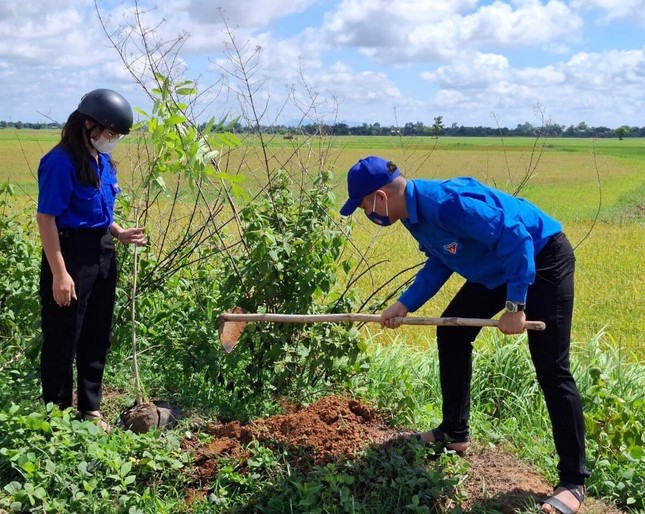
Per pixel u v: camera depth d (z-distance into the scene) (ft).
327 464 12.59
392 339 23.00
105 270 14.23
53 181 12.89
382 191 11.75
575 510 11.95
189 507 12.04
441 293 33.09
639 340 26.68
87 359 14.64
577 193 103.96
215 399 16.30
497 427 15.64
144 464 12.54
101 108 12.95
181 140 15.31
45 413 13.24
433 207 11.56
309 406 15.17
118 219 18.56
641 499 12.85
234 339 13.83
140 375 17.35
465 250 11.95
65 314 13.71
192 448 13.61
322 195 16.34
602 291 36.35
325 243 15.88
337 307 16.60
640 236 58.29
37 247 20.04
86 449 12.69
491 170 110.93
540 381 12.16
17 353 17.65
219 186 18.02
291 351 16.03
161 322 18.39
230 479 12.38
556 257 11.85
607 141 450.71
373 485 12.43
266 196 16.92
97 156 13.76
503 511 12.11
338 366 16.06
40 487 11.55
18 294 17.89
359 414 15.17
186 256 18.90
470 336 13.32
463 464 13.00
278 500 11.93
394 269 35.27
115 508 11.68
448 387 13.61
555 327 11.79
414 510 11.89
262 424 14.40
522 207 11.99
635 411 15.42
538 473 13.62
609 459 13.83
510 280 11.35
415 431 14.90
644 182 126.93
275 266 15.40
